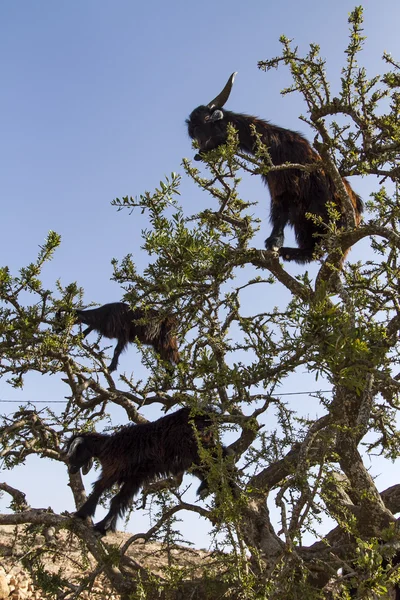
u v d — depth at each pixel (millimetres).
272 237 8312
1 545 9367
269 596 4512
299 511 4891
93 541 7441
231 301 6613
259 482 6926
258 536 6398
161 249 5980
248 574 4652
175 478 7777
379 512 6129
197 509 6406
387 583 4250
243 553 4691
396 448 6199
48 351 7535
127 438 8125
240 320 5848
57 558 8719
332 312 4355
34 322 7305
